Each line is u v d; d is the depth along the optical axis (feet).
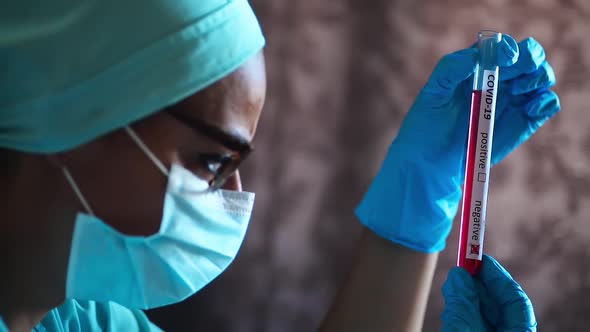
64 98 2.46
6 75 2.48
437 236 3.65
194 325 7.52
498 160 3.71
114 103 2.48
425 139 3.62
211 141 2.65
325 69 7.68
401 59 7.76
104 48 2.47
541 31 7.93
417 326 3.62
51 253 2.63
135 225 2.66
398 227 3.64
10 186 2.57
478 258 3.26
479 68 3.23
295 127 7.66
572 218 7.97
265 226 7.62
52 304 2.70
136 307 2.92
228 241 2.94
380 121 7.75
